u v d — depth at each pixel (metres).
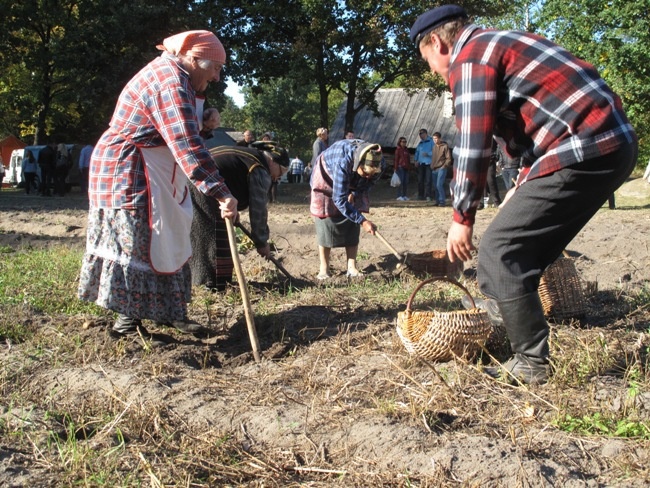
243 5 27.34
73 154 28.47
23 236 11.02
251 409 3.77
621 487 2.86
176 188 4.85
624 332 4.88
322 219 7.49
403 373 4.10
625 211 15.15
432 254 7.43
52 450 3.30
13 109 40.44
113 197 4.68
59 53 27.39
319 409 3.74
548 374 3.93
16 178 36.00
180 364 4.55
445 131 42.97
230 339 5.29
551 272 5.08
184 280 4.99
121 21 26.19
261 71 29.02
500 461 3.02
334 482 3.06
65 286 6.72
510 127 3.70
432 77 30.53
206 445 3.38
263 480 3.07
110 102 29.38
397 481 3.00
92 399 3.91
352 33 26.62
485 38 3.53
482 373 4.07
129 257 4.70
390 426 3.39
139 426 3.58
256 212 6.67
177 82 4.57
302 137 73.44
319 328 5.36
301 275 7.96
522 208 3.63
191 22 26.91
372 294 6.50
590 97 3.41
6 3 30.92
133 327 5.06
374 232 7.22
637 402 3.59
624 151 3.44
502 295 3.83
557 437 3.30
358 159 6.96
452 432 3.38
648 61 17.47
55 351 4.70
